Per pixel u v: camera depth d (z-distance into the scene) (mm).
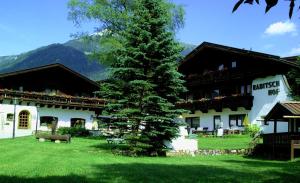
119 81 22094
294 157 23219
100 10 35031
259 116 37531
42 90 41344
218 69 42969
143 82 21141
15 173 12523
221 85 42688
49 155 19031
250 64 38906
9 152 19641
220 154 25156
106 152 22203
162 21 22203
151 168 15195
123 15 34375
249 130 34688
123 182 11641
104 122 22453
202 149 24875
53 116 40938
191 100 45188
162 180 12242
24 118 39031
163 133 21562
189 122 46156
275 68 36250
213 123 42750
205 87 44812
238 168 16703
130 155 21531
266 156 24625
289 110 22766
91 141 29375
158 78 22219
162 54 22109
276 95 36125
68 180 11508
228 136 34812
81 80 43625
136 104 21859
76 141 29047
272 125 35688
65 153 20625
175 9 36062
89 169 14172
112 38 35500
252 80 38812
